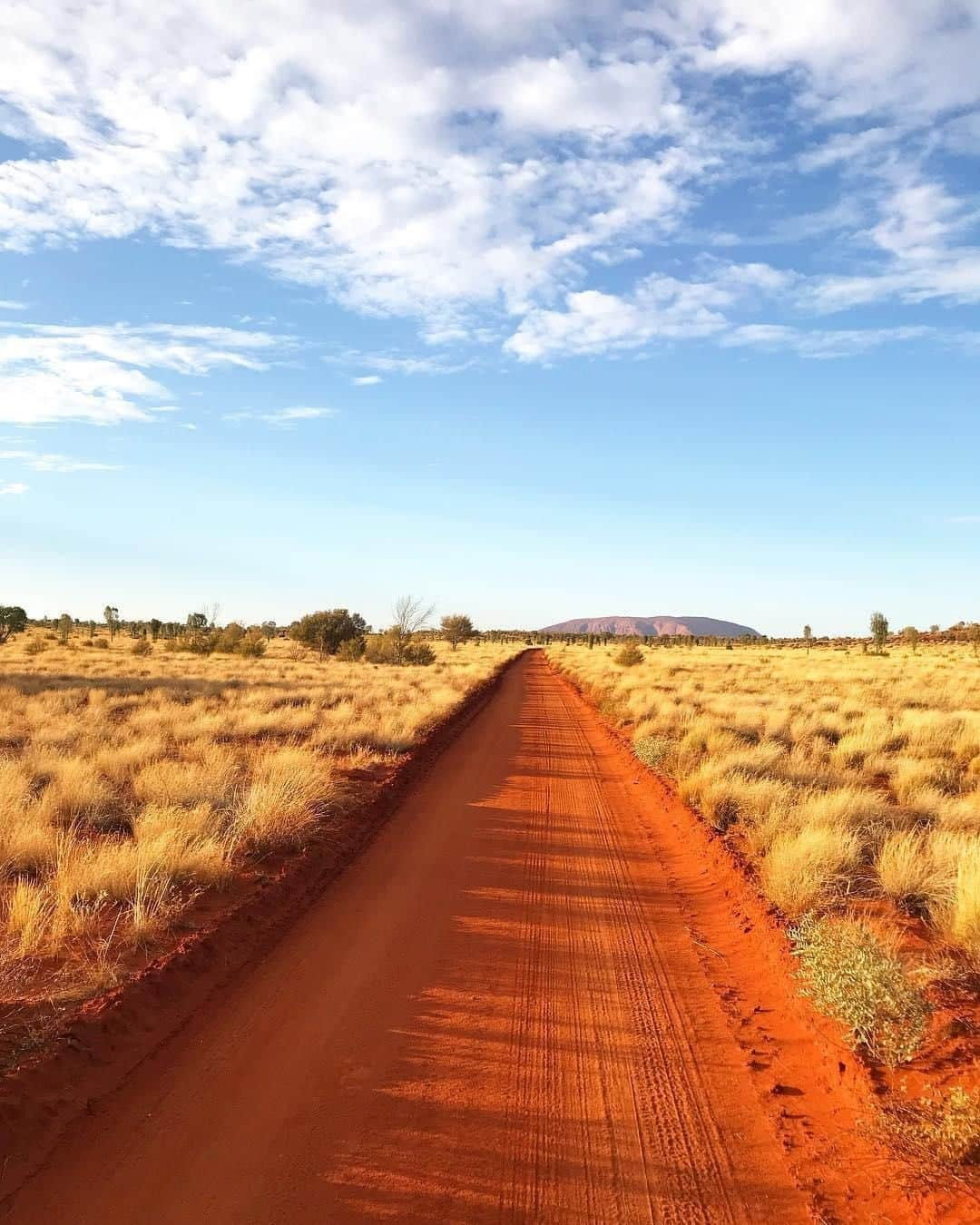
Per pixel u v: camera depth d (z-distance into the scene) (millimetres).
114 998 5477
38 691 28266
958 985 6020
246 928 7145
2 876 8266
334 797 11766
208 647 61031
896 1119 4422
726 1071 5109
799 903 7645
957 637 121188
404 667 53812
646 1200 3869
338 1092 4719
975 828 10836
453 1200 3809
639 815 12664
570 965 6773
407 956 6859
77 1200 3717
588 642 137375
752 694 32688
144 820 9641
